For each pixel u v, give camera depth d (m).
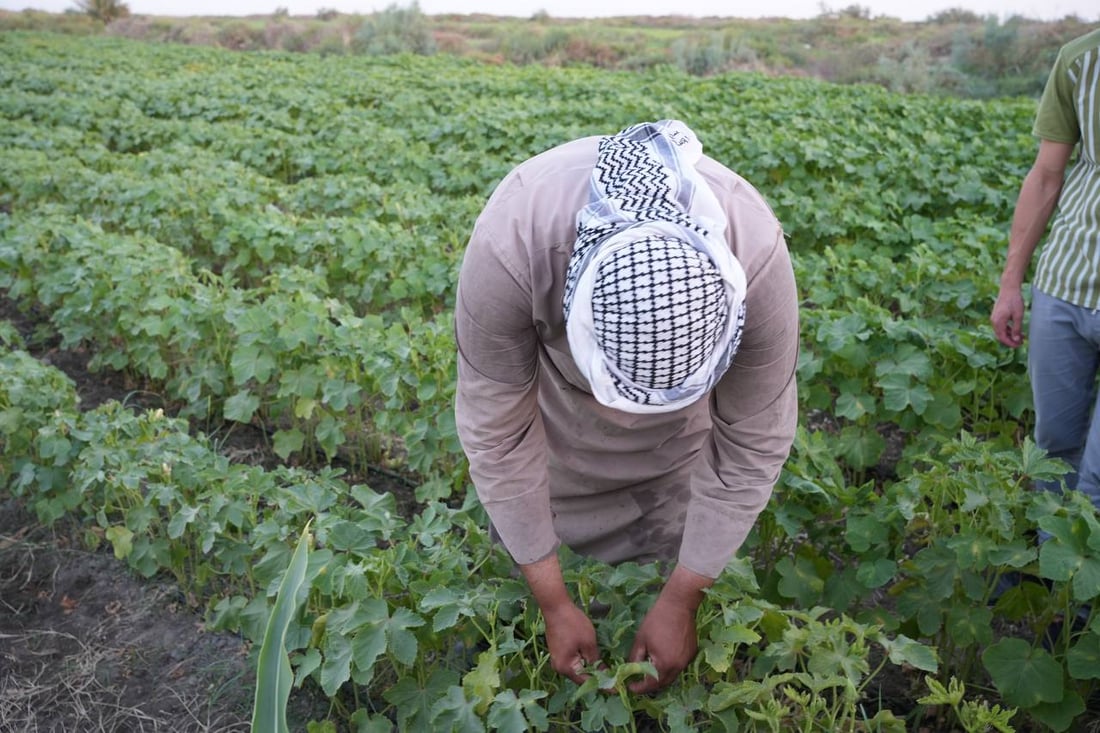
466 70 18.80
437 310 5.93
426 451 3.97
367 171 8.95
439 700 2.42
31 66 18.06
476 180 8.30
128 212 7.23
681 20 37.47
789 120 11.39
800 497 3.16
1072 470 2.81
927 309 5.38
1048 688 2.64
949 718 3.05
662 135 1.96
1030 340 3.23
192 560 3.65
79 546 3.92
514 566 2.88
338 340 4.34
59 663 3.34
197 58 22.14
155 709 3.14
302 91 14.27
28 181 7.77
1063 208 3.06
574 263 1.75
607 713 2.36
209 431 4.84
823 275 5.61
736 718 2.44
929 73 23.34
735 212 1.93
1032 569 2.76
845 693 2.36
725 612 2.42
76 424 3.80
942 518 2.98
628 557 2.92
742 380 2.07
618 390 1.74
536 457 2.27
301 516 3.18
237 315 4.61
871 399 4.19
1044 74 22.77
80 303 5.16
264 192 7.77
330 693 2.46
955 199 7.75
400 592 2.73
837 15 33.91
